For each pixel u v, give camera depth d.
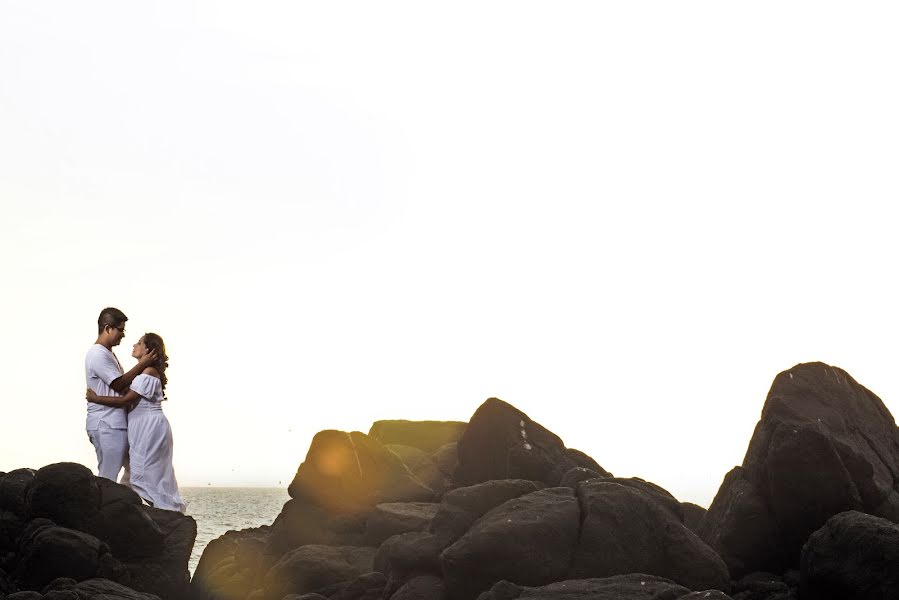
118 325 14.99
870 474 11.39
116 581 11.62
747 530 11.19
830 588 9.34
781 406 11.88
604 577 9.84
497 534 9.86
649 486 13.07
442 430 17.84
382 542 12.72
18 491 12.23
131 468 14.44
